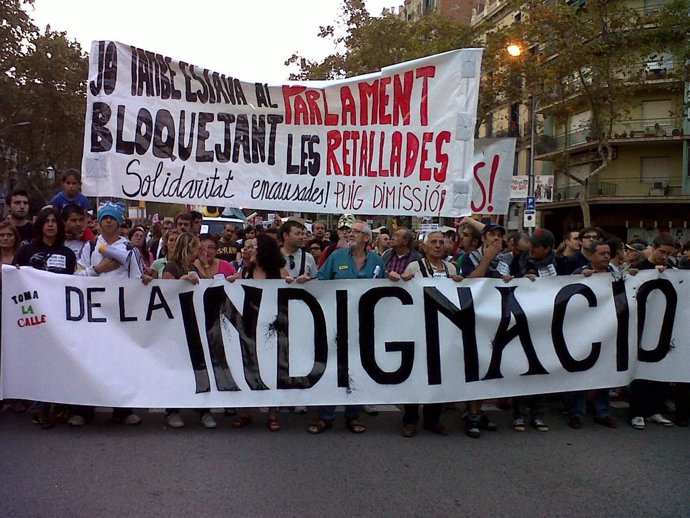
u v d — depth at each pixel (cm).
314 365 575
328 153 567
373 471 474
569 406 628
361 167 570
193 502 412
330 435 563
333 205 568
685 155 3294
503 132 4284
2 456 489
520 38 2161
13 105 3216
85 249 607
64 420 583
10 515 389
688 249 922
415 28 2714
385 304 580
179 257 624
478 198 621
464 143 570
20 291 565
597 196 3500
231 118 560
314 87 560
